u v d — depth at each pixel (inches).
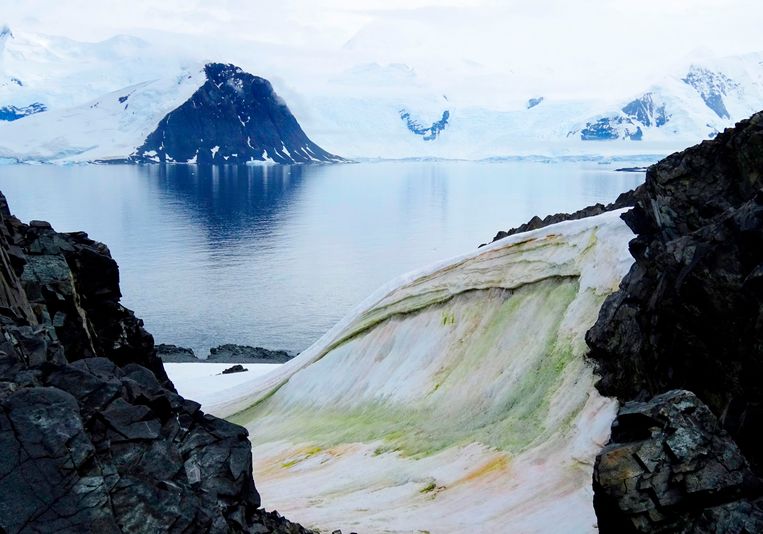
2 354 831.1
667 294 1349.7
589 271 2021.4
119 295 2017.7
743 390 1167.6
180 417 898.7
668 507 916.0
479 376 2044.8
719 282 1204.5
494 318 2192.4
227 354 4525.1
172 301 6481.3
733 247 1208.2
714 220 1386.6
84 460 723.4
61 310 1568.7
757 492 911.7
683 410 977.5
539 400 1802.4
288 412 2491.4
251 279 7475.4
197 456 867.4
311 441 2091.5
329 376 2518.5
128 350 1961.1
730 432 1158.3
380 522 1380.4
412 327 2412.6
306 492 1672.0
